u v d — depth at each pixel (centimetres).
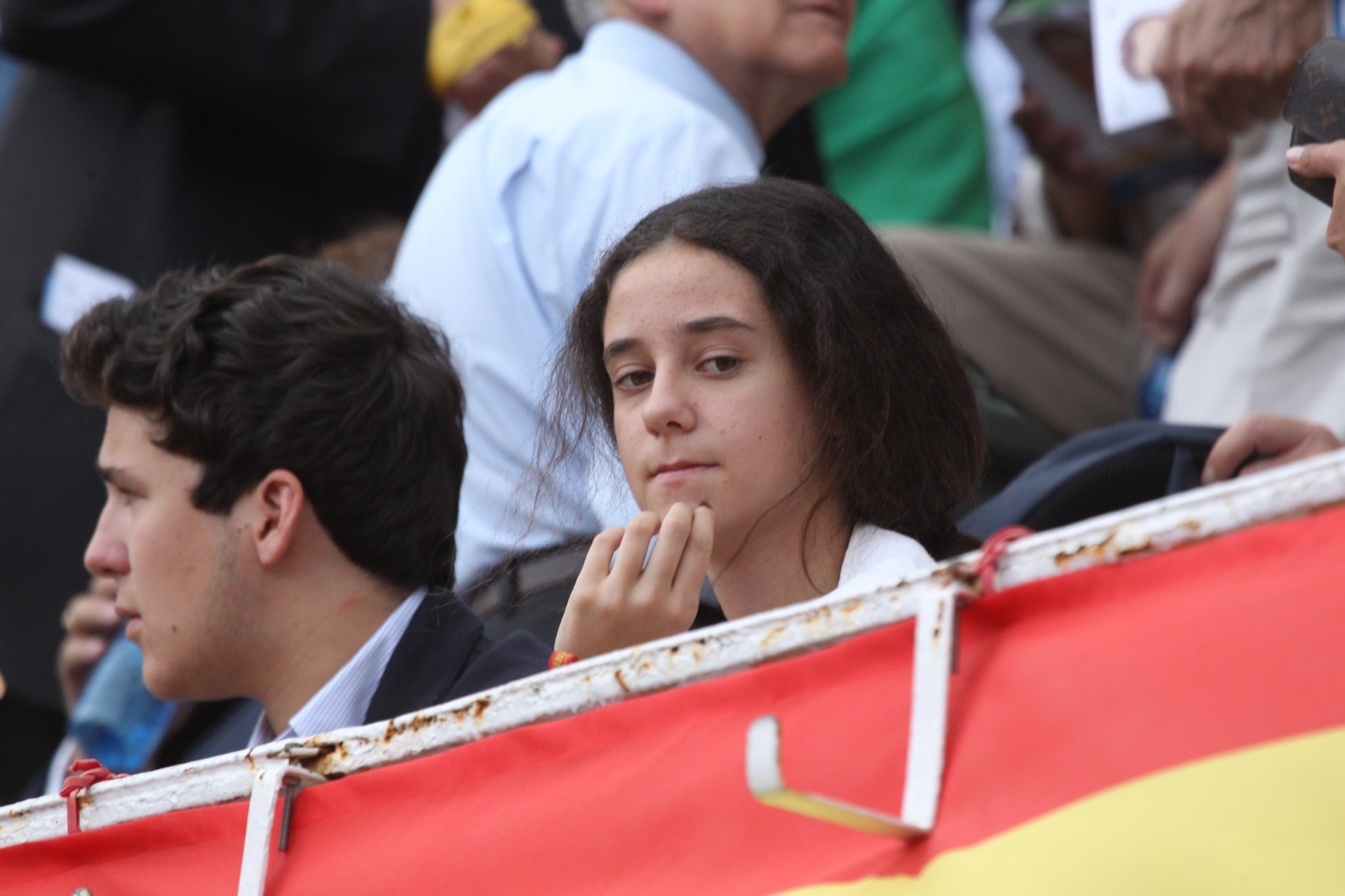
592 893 560
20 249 1541
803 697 543
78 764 715
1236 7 1257
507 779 602
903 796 504
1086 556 495
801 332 766
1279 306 1266
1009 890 466
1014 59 1579
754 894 523
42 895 699
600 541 755
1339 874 428
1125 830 457
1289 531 468
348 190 1622
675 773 561
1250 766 447
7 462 1500
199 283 950
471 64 1614
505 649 877
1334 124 778
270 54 1532
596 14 1748
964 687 504
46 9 1499
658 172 1209
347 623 902
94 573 923
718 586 784
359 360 923
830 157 1941
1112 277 1650
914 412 792
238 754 664
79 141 1555
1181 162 1523
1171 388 1388
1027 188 1906
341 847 627
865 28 1944
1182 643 470
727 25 1279
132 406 912
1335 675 446
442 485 941
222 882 655
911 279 863
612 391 859
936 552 809
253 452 893
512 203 1231
